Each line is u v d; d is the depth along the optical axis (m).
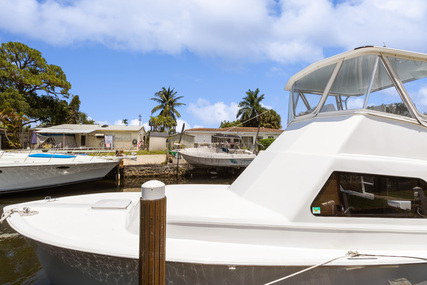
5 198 10.61
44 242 2.62
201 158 18.16
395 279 2.49
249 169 3.89
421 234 2.68
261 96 39.72
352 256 2.39
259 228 2.60
